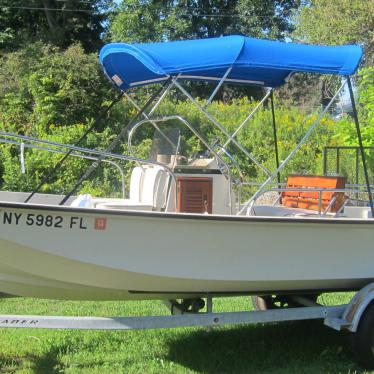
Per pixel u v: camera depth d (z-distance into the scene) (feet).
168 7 69.15
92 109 42.09
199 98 50.39
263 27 71.51
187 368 15.28
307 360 16.14
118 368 15.03
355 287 16.61
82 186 36.24
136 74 17.93
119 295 15.24
